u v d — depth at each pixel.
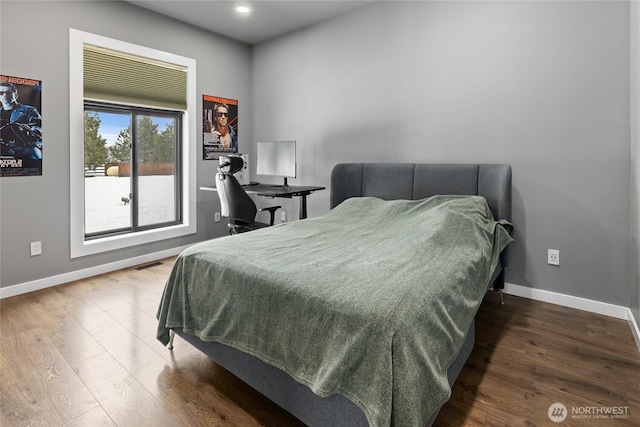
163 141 3.99
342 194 3.55
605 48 2.39
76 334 2.24
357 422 1.19
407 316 1.21
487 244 2.22
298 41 4.07
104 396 1.66
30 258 2.93
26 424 1.48
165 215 4.07
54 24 2.93
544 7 2.59
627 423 1.50
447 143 3.09
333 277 1.48
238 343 1.57
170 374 1.84
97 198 3.53
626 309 2.44
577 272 2.61
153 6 3.49
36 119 2.88
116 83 3.40
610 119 2.40
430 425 1.26
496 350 2.07
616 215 2.43
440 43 3.07
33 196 2.91
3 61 2.69
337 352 1.24
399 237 2.20
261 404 1.63
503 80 2.79
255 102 4.59
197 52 4.02
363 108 3.59
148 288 3.03
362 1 3.40
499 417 1.53
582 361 1.96
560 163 2.61
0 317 2.46
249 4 3.47
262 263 1.66
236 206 3.35
